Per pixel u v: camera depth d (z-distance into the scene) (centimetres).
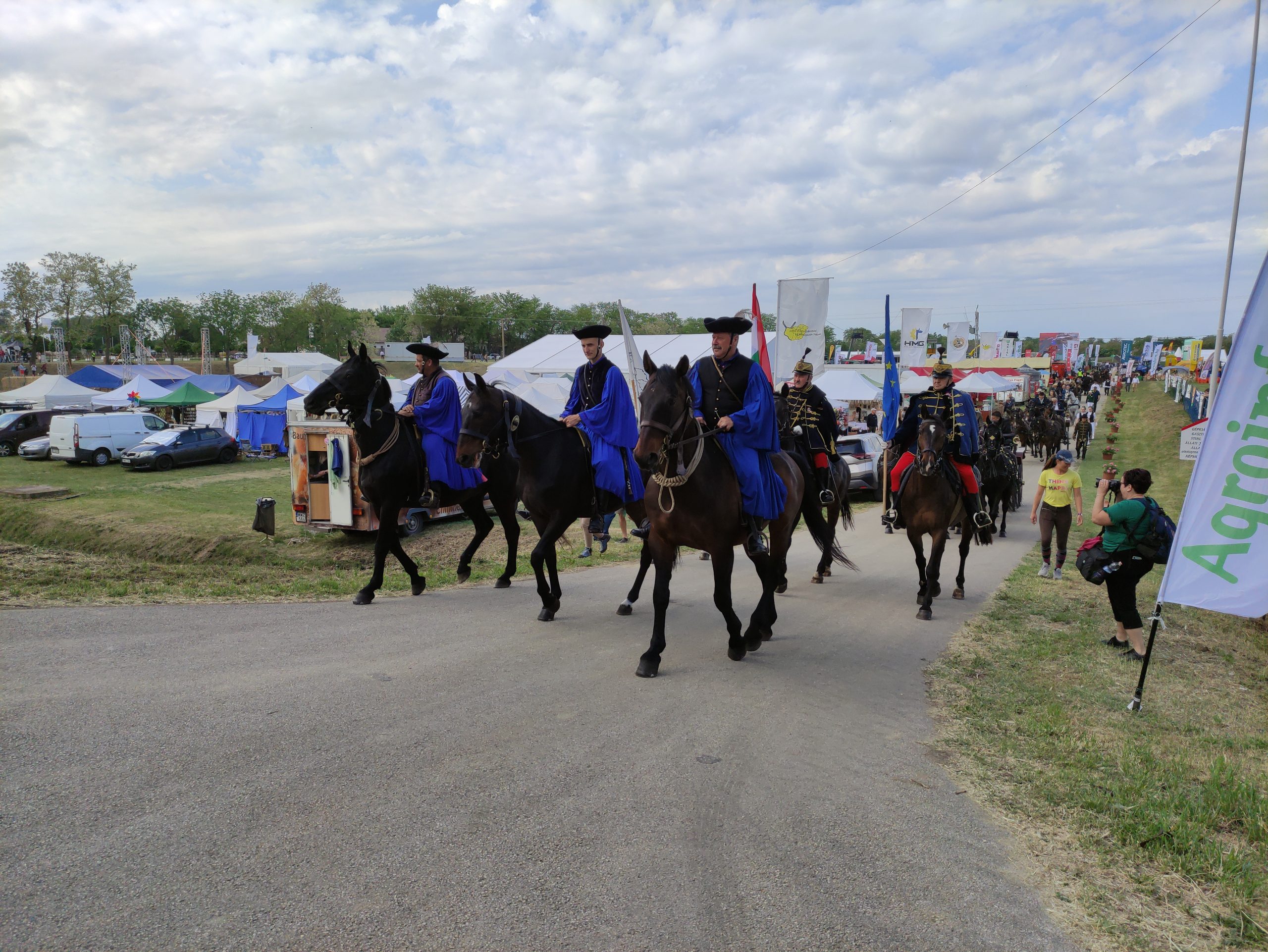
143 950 277
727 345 678
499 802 402
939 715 583
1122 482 776
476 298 12100
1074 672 708
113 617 689
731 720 541
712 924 316
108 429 3225
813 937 312
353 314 10431
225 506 2147
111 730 450
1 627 635
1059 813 435
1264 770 509
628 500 820
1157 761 509
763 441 664
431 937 296
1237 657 827
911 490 884
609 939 303
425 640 683
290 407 3400
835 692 617
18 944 275
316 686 545
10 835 340
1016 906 344
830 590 1032
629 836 379
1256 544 567
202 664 576
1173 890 365
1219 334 1602
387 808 387
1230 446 577
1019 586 1098
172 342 9781
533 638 714
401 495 855
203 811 371
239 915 300
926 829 407
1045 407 3153
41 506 2014
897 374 1378
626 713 540
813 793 440
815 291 1600
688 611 871
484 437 760
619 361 3778
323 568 1423
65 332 8450
